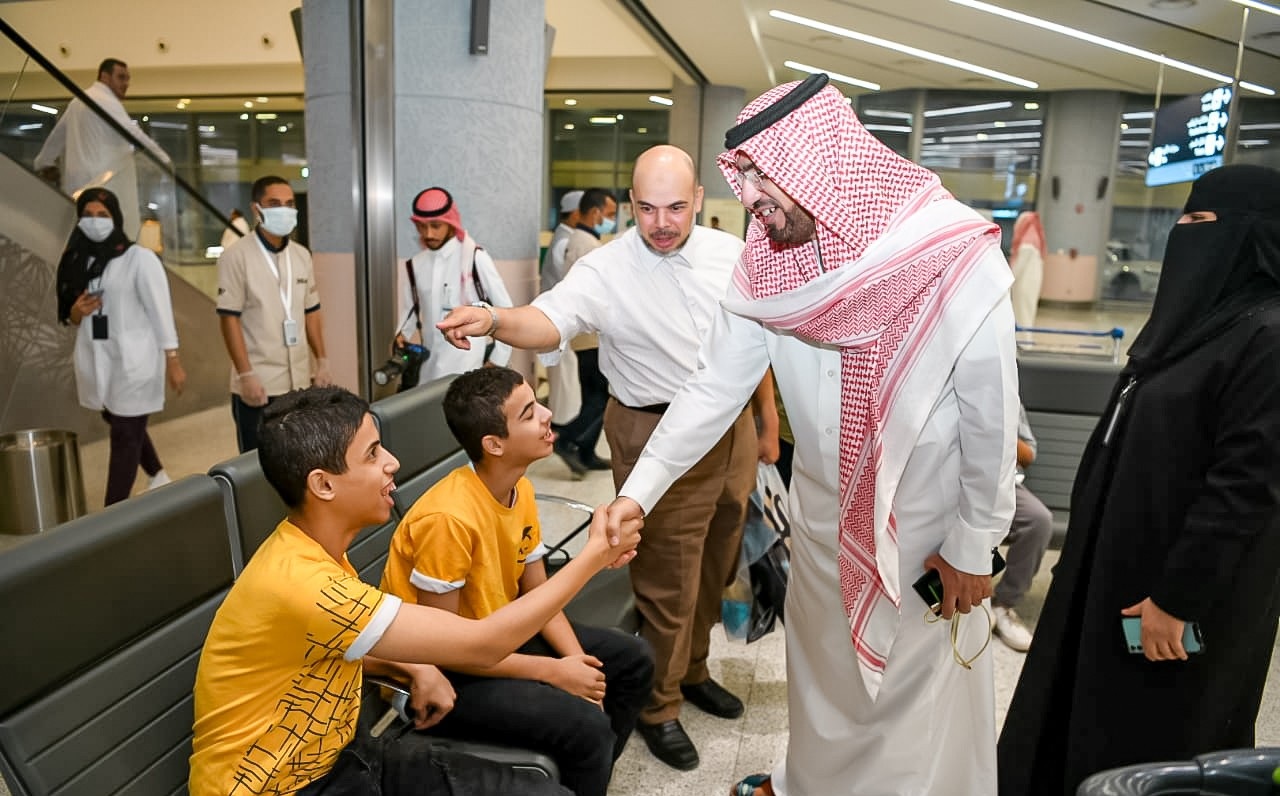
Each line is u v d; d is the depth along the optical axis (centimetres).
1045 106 725
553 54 883
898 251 121
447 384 212
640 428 206
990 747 151
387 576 149
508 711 141
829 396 140
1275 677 249
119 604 109
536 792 123
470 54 325
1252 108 416
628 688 170
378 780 121
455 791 122
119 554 109
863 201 122
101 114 489
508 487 153
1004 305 125
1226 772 78
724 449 198
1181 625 128
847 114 125
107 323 365
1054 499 316
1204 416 132
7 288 440
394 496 183
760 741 215
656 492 154
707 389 159
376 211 332
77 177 483
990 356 123
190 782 114
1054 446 316
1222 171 136
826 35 684
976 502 131
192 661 121
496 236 347
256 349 353
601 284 200
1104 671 144
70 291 368
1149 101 646
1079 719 148
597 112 1055
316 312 371
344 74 322
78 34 756
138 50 826
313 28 325
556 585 127
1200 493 129
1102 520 146
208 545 127
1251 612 132
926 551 139
